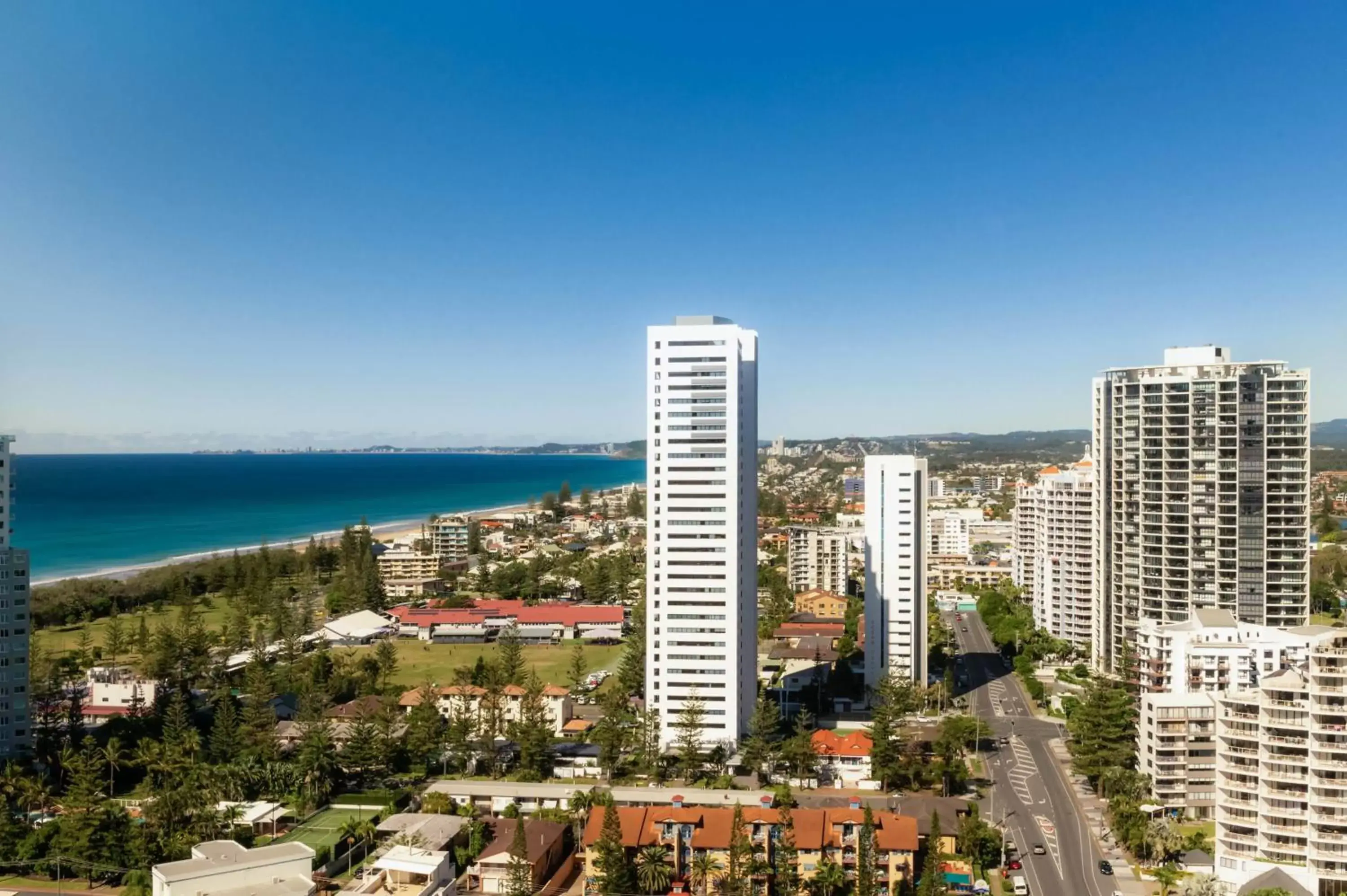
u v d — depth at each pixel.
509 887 146.62
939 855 144.12
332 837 166.50
